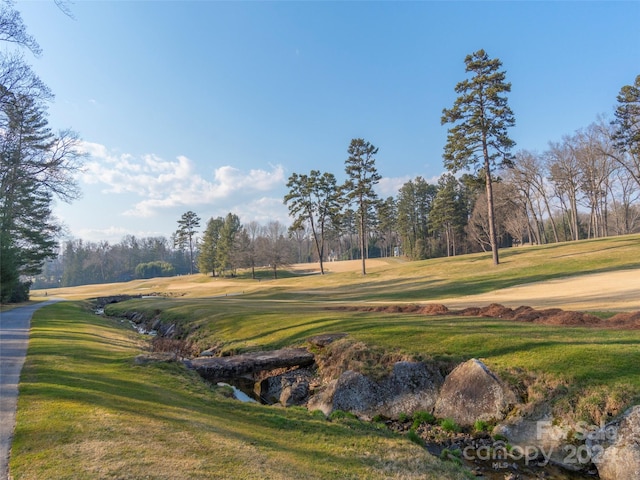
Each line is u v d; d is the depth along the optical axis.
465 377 8.27
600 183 52.09
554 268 27.80
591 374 7.11
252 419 6.61
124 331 19.52
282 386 10.87
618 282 20.41
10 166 24.28
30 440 4.51
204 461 4.41
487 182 32.56
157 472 4.00
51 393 6.25
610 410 6.32
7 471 3.83
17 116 21.27
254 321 17.20
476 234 67.62
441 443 7.29
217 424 5.86
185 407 6.54
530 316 12.36
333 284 43.59
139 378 8.22
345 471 4.86
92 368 8.59
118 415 5.51
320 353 11.80
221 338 16.23
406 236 84.38
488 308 14.36
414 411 8.52
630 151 37.19
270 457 4.84
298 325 14.98
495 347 9.11
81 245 118.81
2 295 31.77
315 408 9.33
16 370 7.86
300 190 56.06
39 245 42.66
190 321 20.84
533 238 75.19
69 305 33.78
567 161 52.06
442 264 40.09
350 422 7.22
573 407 6.73
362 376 9.45
